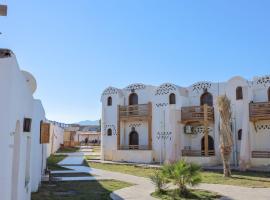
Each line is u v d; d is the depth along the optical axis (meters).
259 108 28.78
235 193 15.88
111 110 38.09
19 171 8.89
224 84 32.28
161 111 34.47
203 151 31.47
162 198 14.50
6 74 6.89
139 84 37.19
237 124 30.66
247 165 26.70
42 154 19.44
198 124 33.25
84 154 45.41
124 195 15.16
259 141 29.78
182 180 15.15
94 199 14.14
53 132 46.91
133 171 25.88
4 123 6.79
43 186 17.25
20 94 8.59
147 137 35.97
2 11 7.33
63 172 24.36
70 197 14.33
